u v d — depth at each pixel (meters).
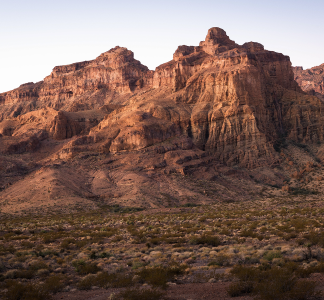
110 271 23.89
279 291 15.13
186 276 21.31
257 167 161.75
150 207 107.88
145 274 20.97
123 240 42.28
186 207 100.75
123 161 148.75
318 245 29.08
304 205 83.25
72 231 55.91
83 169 146.00
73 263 27.73
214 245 35.16
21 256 31.17
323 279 17.22
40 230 58.38
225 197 124.75
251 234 39.69
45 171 138.75
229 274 20.33
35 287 19.06
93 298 17.47
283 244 32.00
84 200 114.56
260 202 107.44
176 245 35.69
